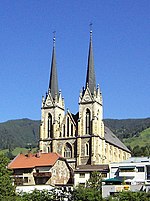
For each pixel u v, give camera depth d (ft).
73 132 607.37
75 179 527.81
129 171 462.19
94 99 605.31
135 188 386.93
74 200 355.36
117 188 384.27
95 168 531.50
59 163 539.70
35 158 537.65
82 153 592.19
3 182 379.76
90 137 591.37
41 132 625.82
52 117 625.82
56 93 636.48
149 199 330.34
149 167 457.68
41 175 516.32
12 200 351.46
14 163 531.91
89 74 622.13
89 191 360.07
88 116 604.90
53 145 610.65
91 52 631.97
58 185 508.12
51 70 649.61
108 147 647.56
